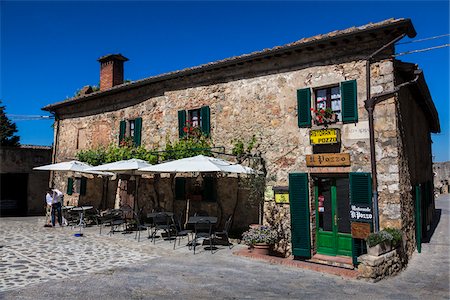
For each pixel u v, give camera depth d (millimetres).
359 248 7672
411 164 9148
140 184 12445
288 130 9016
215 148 10281
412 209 8805
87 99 14680
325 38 8008
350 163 7906
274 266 7289
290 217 8656
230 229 9781
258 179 9148
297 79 8977
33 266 6863
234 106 10109
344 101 8055
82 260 7426
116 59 15695
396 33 7500
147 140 12422
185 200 11016
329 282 6316
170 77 11375
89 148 14750
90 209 13492
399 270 7137
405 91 8945
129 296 5262
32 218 15281
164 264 7203
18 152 17047
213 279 6270
